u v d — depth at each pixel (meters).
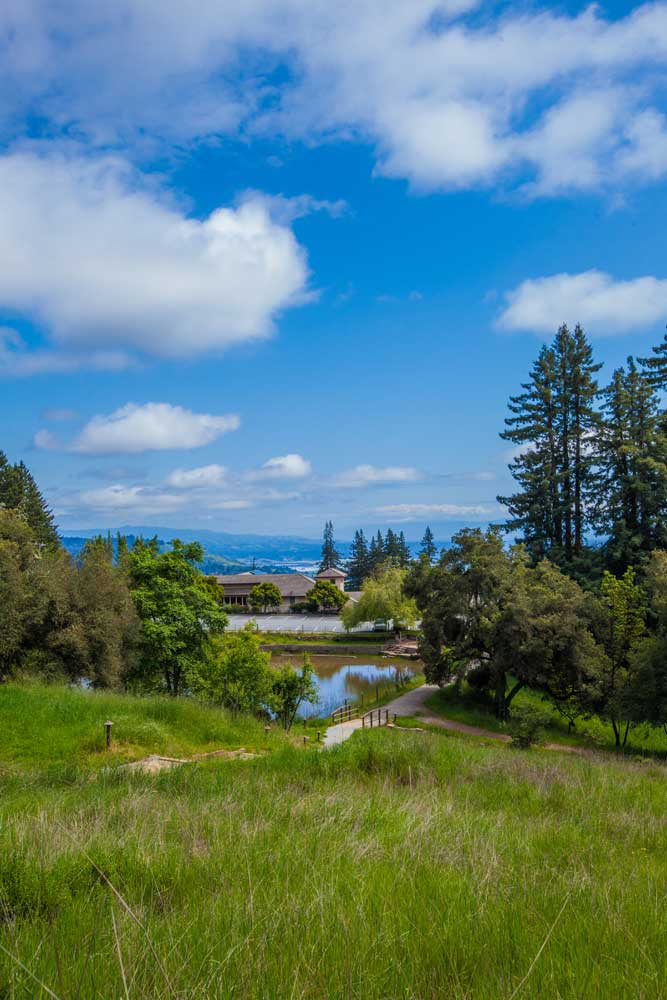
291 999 2.24
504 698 36.00
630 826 7.33
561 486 51.53
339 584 121.81
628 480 44.41
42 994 2.22
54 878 3.95
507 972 2.62
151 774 10.81
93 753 14.10
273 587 104.81
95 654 28.09
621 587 31.72
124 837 5.29
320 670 60.75
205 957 2.59
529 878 4.41
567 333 52.69
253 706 28.81
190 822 6.04
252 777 10.20
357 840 5.38
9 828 5.32
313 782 9.76
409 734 15.77
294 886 3.90
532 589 35.22
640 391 45.44
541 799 9.20
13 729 14.68
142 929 2.92
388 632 80.62
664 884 4.48
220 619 33.56
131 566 35.22
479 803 8.79
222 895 3.71
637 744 29.95
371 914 3.35
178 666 33.12
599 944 2.98
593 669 30.16
